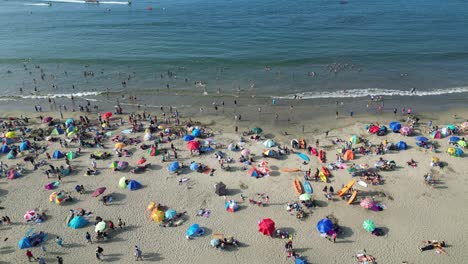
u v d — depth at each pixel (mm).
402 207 31375
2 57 81062
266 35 97438
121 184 34688
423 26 103562
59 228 30062
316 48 82750
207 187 34688
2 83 65250
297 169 36750
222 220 30641
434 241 27641
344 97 55625
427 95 55781
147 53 81812
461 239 27969
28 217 30797
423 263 26000
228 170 37094
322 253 27172
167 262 26875
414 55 75688
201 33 102250
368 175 35188
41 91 61156
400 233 28719
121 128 46719
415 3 149375
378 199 32344
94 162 37781
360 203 31516
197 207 32219
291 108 52156
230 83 62750
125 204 32719
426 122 46656
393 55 76000
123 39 97438
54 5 179375
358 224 29734
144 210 31953
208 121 48781
